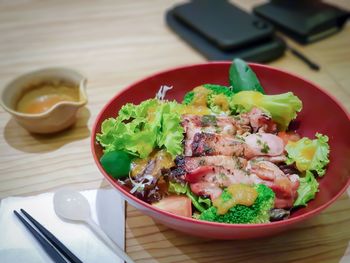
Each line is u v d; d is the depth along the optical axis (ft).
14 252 0.75
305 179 0.80
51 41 1.45
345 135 0.82
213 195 0.74
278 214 0.72
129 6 1.69
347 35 1.49
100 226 0.80
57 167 0.97
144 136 0.77
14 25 1.54
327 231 0.80
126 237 0.80
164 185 0.77
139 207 0.70
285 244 0.78
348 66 1.32
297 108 0.89
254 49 1.31
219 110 0.94
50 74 1.08
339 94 1.20
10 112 0.96
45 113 0.96
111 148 0.79
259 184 0.74
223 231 0.65
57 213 0.82
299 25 1.43
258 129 0.88
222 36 1.30
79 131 1.07
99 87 1.22
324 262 0.75
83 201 0.85
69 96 1.10
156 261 0.75
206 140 0.80
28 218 0.81
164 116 0.81
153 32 1.50
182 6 1.49
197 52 1.38
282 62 1.35
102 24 1.55
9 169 0.96
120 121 0.82
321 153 0.83
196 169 0.75
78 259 0.72
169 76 0.98
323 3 1.54
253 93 0.91
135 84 0.93
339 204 0.85
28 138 1.05
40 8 1.66
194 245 0.78
